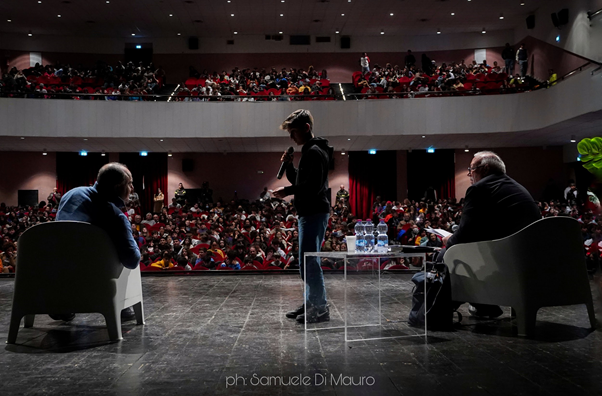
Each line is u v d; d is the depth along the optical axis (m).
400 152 19.45
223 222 14.21
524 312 3.39
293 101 15.00
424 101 14.60
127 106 15.06
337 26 19.91
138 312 3.88
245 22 19.38
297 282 6.88
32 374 2.56
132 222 14.34
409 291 3.62
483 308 4.18
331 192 19.67
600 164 3.56
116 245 3.41
